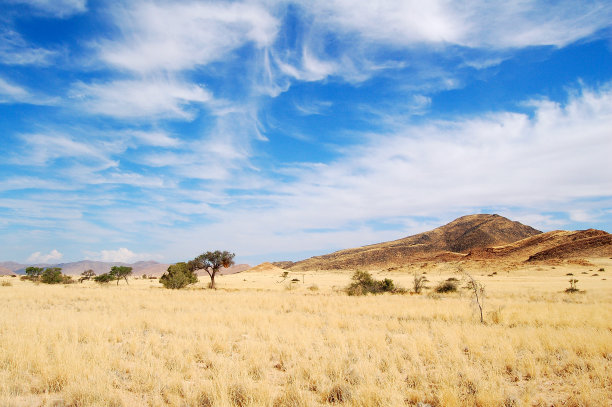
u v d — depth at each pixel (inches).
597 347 425.1
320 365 358.0
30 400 268.8
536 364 372.5
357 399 264.1
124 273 2859.3
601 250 4426.7
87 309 866.8
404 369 362.3
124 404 259.4
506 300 1106.7
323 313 831.7
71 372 311.4
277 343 477.1
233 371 332.8
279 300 1118.4
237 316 723.4
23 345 389.7
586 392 278.1
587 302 1067.9
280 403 276.2
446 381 308.7
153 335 504.4
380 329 599.5
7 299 1081.4
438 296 1309.1
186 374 340.2
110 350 410.3
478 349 431.8
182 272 2176.4
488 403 261.4
